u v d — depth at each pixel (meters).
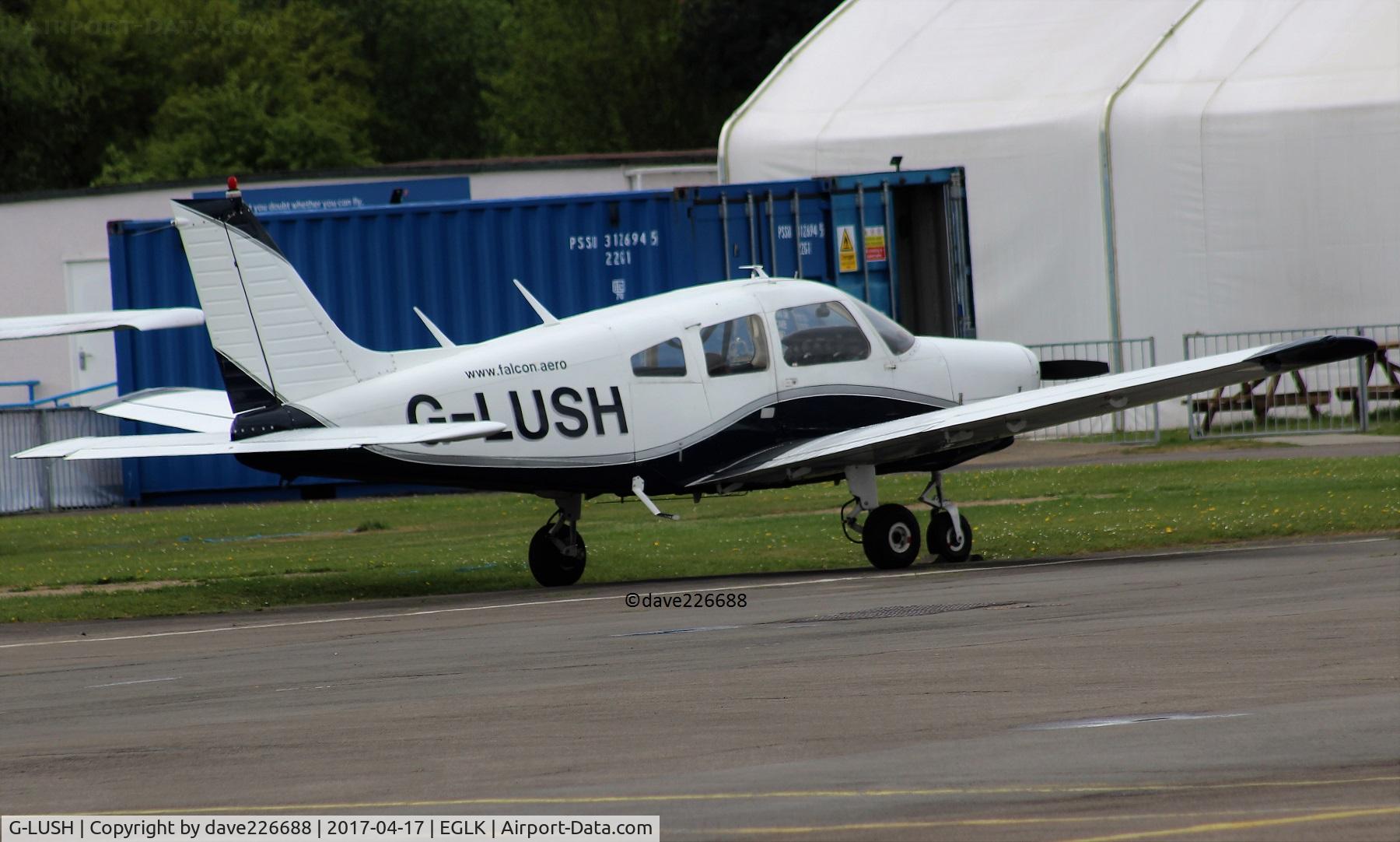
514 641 38.16
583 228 87.50
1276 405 99.19
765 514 71.56
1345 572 43.84
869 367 53.47
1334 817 19.72
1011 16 118.88
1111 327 105.56
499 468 47.62
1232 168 102.06
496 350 48.12
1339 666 29.58
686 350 50.12
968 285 86.50
